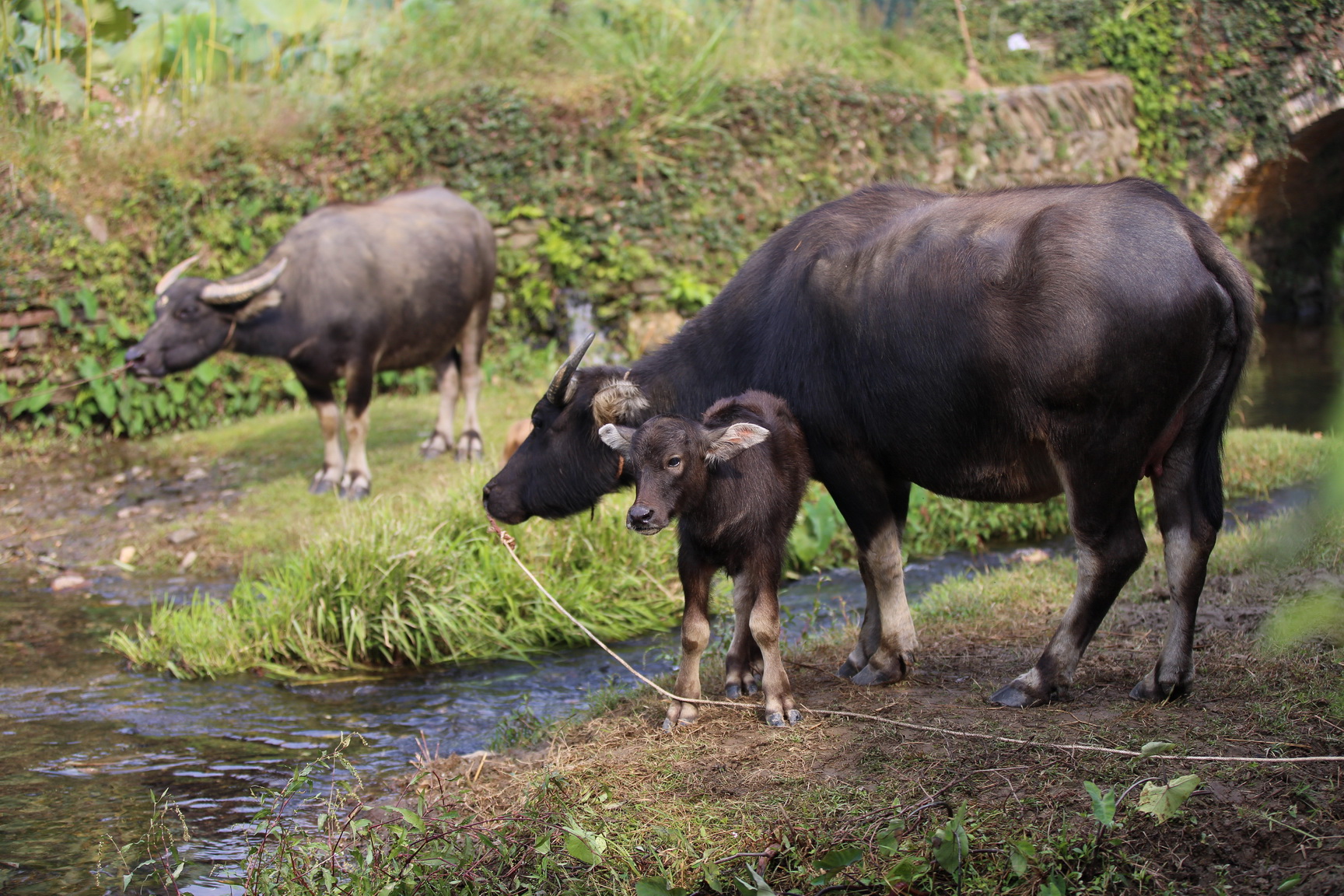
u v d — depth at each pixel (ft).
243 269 53.98
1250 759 15.01
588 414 22.75
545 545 32.19
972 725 18.15
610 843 15.67
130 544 37.70
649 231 58.70
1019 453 18.79
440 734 23.70
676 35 64.34
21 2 56.44
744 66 63.26
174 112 56.85
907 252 19.12
